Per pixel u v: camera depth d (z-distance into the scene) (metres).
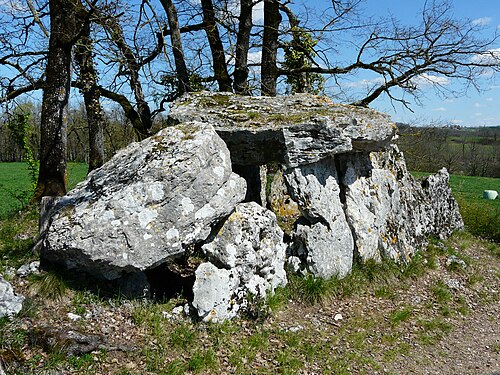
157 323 6.12
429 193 12.32
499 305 9.12
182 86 12.97
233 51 12.89
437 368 6.58
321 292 7.65
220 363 5.72
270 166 16.16
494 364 6.88
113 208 6.03
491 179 35.06
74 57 13.23
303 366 5.99
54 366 4.99
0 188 21.97
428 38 12.66
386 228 9.52
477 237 13.62
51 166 11.80
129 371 5.21
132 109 14.45
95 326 5.84
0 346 5.05
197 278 6.50
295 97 9.61
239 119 8.37
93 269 6.46
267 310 6.88
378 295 8.31
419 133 15.69
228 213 6.78
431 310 8.28
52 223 6.21
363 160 9.52
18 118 13.65
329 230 8.25
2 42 11.88
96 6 10.57
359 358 6.42
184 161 6.27
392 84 13.08
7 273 6.60
